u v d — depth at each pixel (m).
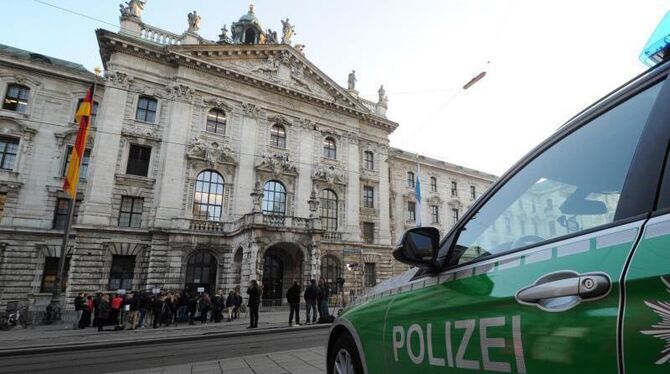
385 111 40.81
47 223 26.73
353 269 30.97
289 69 33.66
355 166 35.41
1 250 25.22
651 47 1.78
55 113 28.30
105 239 23.88
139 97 27.14
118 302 17.83
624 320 1.11
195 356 8.84
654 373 0.99
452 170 47.59
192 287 25.41
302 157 32.56
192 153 27.39
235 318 20.22
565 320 1.29
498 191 2.17
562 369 1.25
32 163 27.00
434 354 1.93
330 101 34.75
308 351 8.48
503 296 1.59
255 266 23.22
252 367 7.02
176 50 27.98
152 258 24.48
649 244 1.15
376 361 2.50
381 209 36.81
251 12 39.84
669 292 1.02
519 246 1.80
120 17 27.98
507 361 1.49
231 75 30.23
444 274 2.13
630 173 1.42
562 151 1.88
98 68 25.86
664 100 1.45
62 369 7.94
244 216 25.36
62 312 22.25
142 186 25.80
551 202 1.78
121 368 7.79
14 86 27.52
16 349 10.73
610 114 1.71
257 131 30.83
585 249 1.39
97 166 24.58
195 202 27.16
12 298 24.83
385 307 2.54
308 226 26.34
